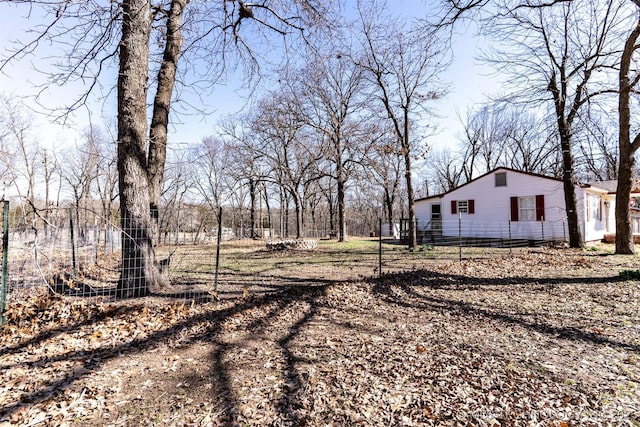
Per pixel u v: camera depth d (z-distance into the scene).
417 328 4.56
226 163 27.41
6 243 4.57
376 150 18.39
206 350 3.92
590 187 15.30
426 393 2.82
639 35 9.01
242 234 20.98
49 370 3.34
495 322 4.71
